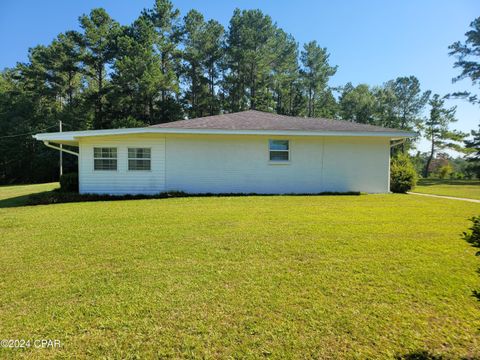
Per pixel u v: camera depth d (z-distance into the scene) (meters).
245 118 13.73
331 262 3.93
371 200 10.21
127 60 28.38
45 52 33.19
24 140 30.64
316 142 12.62
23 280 3.41
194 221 6.44
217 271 3.64
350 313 2.68
